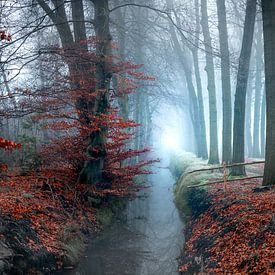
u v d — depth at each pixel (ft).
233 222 32.35
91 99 51.37
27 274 29.37
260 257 25.14
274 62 39.88
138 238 46.32
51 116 48.37
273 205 31.60
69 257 35.70
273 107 40.14
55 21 54.39
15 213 35.35
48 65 54.44
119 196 59.98
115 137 53.06
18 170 52.34
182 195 61.46
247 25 54.19
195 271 31.14
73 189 50.06
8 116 42.91
